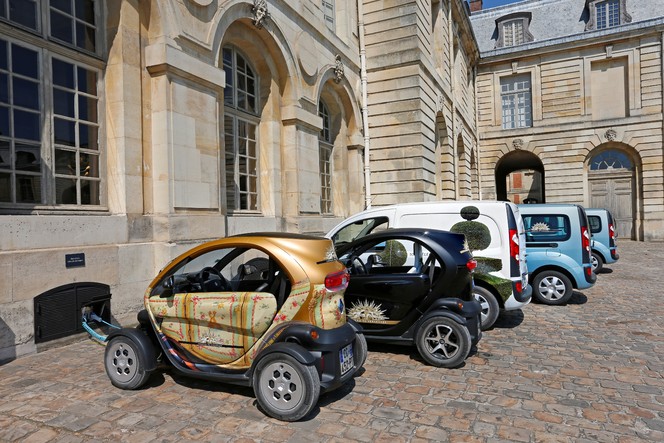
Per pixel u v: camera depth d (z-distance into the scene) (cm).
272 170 1012
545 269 834
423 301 499
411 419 358
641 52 2516
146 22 686
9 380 444
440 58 1822
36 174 559
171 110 687
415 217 677
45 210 563
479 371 469
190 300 412
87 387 426
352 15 1443
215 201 777
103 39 652
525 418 359
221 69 796
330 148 1379
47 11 580
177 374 461
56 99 590
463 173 2369
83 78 627
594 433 334
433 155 1570
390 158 1459
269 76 1017
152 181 687
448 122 1870
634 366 481
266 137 1020
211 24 779
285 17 1023
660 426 345
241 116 955
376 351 547
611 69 2631
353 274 557
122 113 644
